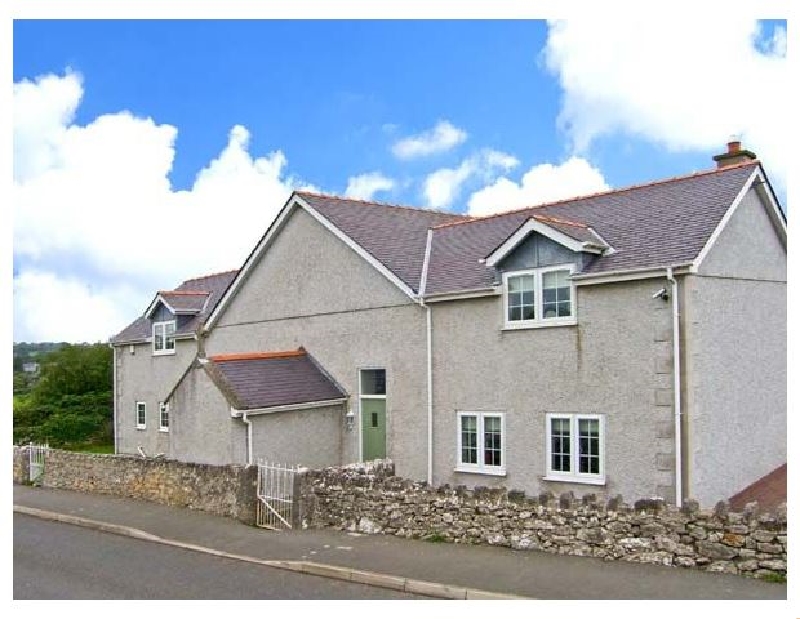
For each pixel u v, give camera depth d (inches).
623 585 430.3
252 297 971.3
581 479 639.8
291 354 880.3
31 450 1006.4
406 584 466.3
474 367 722.2
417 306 772.0
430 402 754.8
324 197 909.2
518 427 686.5
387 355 799.7
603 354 633.0
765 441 653.9
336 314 856.3
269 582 496.4
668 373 594.6
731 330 628.1
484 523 541.0
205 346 1043.9
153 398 1255.5
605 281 627.5
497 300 706.8
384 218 920.3
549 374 666.8
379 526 602.9
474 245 816.9
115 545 633.0
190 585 493.7
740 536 439.2
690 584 425.4
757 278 661.9
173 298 1211.9
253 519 677.9
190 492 762.2
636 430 610.5
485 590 439.2
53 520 761.6
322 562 524.4
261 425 774.5
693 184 700.0
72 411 1657.2
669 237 633.0
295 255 911.0
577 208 774.5
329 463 824.9
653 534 467.5
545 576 455.8
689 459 582.6
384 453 798.5
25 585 502.0
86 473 909.8
